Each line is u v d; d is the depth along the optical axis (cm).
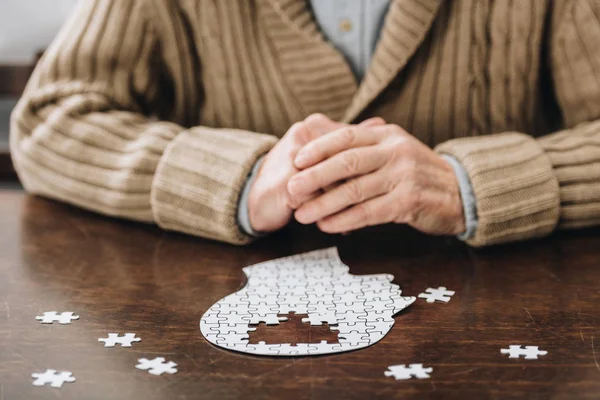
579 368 67
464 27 126
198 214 107
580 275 93
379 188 101
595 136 115
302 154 102
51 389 64
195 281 92
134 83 135
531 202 104
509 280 91
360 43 132
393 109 131
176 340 74
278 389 63
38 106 130
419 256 101
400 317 79
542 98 140
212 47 134
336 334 75
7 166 196
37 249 105
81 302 85
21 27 207
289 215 104
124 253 103
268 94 135
